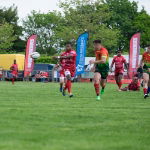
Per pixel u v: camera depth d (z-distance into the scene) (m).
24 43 184.38
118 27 169.25
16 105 24.28
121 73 47.22
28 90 42.84
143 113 20.98
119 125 16.34
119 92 42.44
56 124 16.11
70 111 21.14
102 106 24.61
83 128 15.29
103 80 34.97
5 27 151.62
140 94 38.81
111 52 161.75
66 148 11.36
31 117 18.16
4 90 42.59
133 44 74.31
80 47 76.19
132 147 12.00
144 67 33.56
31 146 11.53
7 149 11.09
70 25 132.50
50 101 27.81
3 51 152.75
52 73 92.62
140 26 170.00
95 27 129.75
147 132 14.76
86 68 96.44
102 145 12.03
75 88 50.97
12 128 14.80
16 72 69.69
